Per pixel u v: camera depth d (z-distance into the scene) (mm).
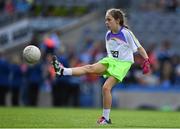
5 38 79062
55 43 67188
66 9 83812
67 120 31906
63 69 29625
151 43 79500
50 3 84188
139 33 83000
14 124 27969
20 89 63000
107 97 29078
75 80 63094
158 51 72250
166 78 69375
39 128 25453
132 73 67812
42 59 63688
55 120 31734
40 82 63000
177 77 69812
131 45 30422
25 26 80312
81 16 82625
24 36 79375
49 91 63125
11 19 81875
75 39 79125
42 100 64125
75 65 65000
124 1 83812
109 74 30016
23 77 62812
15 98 63562
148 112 48688
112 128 25688
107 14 30594
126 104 67625
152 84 68562
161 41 82562
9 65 62688
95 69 30109
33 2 82812
